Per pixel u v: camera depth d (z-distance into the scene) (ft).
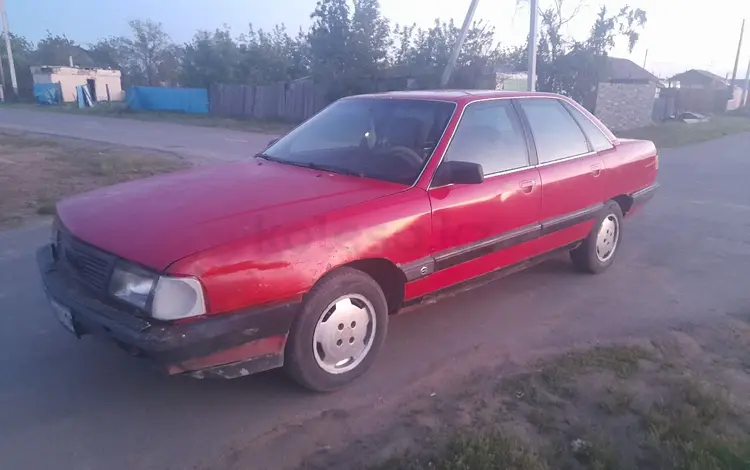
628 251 21.68
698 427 10.14
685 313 15.88
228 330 9.72
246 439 10.26
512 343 14.01
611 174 18.01
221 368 10.03
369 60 95.40
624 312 15.94
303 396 11.60
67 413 10.93
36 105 131.34
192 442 10.17
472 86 85.05
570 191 16.29
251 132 76.64
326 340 11.28
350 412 11.07
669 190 34.60
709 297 17.12
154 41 204.85
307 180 12.73
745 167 45.50
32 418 10.75
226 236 10.00
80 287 10.75
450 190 12.90
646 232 24.52
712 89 154.10
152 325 9.39
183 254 9.55
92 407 11.14
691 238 23.59
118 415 10.91
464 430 10.28
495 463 9.17
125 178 35.58
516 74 88.48
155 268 9.43
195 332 9.43
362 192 12.03
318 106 96.48
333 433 10.41
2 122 82.53
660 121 106.32
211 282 9.57
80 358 12.90
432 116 13.94
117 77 160.76
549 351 13.57
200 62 128.47
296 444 10.11
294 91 98.48
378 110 14.85
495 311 15.94
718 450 9.45
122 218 10.96
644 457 9.52
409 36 96.94
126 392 11.65
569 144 16.85
